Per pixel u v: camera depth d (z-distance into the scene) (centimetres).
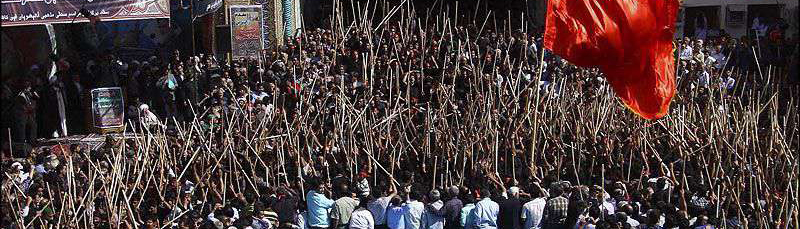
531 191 1897
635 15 1478
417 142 2209
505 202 1872
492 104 2278
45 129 2675
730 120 2492
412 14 2995
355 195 1933
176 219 1764
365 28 2944
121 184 1800
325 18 3828
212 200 1925
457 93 2672
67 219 1752
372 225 1889
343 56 2859
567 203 1831
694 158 2077
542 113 2202
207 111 2495
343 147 2109
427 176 2077
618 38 1479
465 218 1884
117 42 3191
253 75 2833
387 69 2700
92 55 3025
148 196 1889
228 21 3122
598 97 2412
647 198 1873
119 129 2698
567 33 1479
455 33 3206
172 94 2784
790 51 3092
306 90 2614
